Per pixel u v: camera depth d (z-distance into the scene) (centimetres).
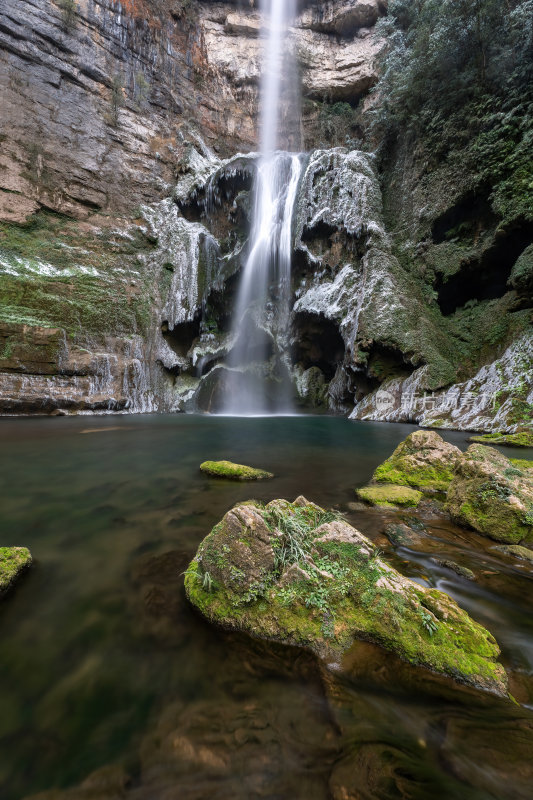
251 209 2464
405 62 2016
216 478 621
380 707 186
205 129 2906
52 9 2142
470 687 199
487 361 1571
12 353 1553
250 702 189
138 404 1950
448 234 1888
